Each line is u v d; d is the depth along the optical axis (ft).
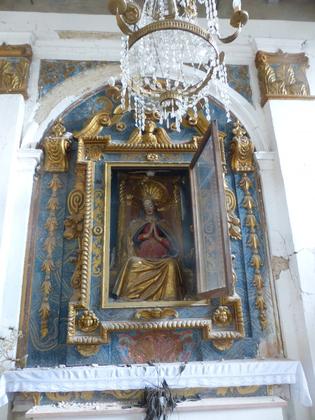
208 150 12.63
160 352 12.32
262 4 18.17
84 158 14.39
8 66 15.40
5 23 16.37
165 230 15.12
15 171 13.98
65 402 11.34
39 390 10.78
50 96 15.57
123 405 11.09
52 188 14.17
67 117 15.44
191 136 15.43
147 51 10.27
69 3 17.57
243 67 16.81
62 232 13.60
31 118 15.12
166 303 12.66
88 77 15.97
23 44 15.84
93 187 13.98
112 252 14.15
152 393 10.61
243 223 14.34
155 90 11.34
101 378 10.91
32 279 12.92
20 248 13.00
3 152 13.82
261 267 13.76
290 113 15.44
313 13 18.21
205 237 12.64
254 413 10.89
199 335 12.60
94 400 11.46
